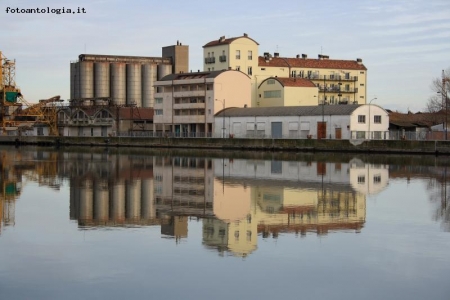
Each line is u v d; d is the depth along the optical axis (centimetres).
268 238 3172
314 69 17062
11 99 16375
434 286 2361
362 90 17625
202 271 2547
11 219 3703
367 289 2328
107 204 4359
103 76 19512
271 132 12950
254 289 2327
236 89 14312
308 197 4769
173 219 3741
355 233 3297
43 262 2672
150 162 8744
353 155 10394
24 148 13875
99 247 2952
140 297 2242
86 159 9469
